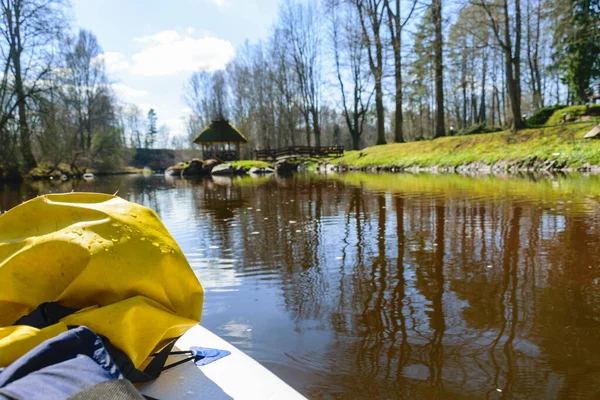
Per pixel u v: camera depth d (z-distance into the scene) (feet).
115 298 4.95
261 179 76.18
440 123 90.48
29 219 5.41
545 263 13.88
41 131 88.48
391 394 6.97
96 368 3.68
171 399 4.81
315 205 31.14
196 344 6.41
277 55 151.74
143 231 5.35
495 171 59.41
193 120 244.22
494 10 76.02
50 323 4.79
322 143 257.55
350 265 14.71
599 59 110.01
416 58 89.97
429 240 17.89
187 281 5.65
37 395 3.17
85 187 68.74
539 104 145.07
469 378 7.37
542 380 7.24
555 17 84.84
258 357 8.26
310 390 7.12
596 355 7.99
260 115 177.27
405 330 9.36
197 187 60.23
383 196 34.50
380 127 109.40
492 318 9.83
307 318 10.18
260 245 18.33
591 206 24.13
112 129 158.71
